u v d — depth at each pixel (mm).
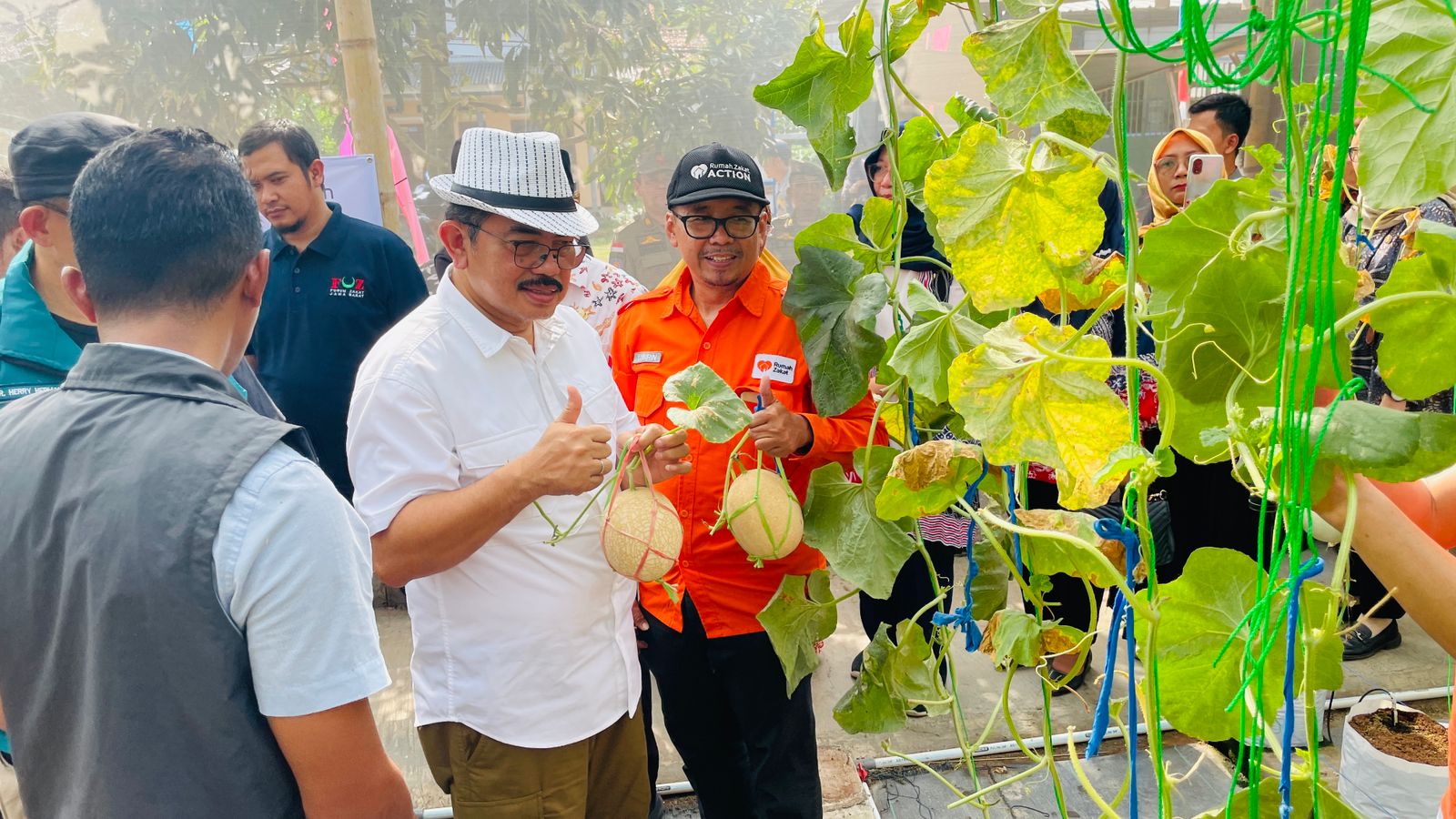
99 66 5113
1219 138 3391
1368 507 842
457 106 5352
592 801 1973
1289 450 691
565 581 1739
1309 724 830
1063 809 1102
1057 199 974
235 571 1041
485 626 1708
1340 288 802
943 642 1344
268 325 3264
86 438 1086
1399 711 2271
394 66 5172
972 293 1021
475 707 1721
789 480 2107
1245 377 869
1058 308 1168
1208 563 906
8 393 1613
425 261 4797
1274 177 877
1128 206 824
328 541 1088
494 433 1737
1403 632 3406
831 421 2033
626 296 2979
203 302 1146
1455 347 814
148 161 1115
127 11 4996
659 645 2170
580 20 5246
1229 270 849
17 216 1912
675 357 2199
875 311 1343
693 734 2236
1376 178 679
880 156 3027
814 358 1540
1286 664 726
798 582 1625
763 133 5543
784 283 2207
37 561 1088
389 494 1630
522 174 1657
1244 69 682
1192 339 886
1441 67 651
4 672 1147
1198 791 2564
